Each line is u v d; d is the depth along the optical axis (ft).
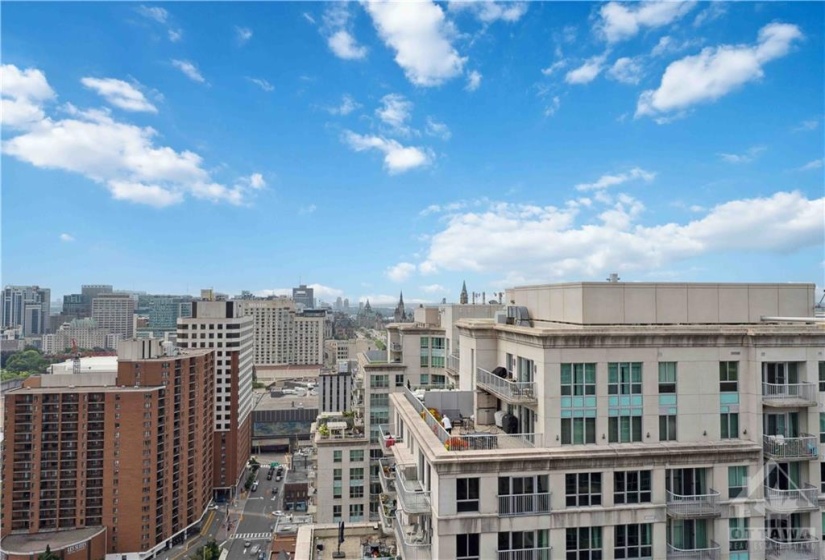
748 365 95.50
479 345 116.37
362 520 256.11
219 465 495.41
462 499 85.66
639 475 90.48
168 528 367.04
